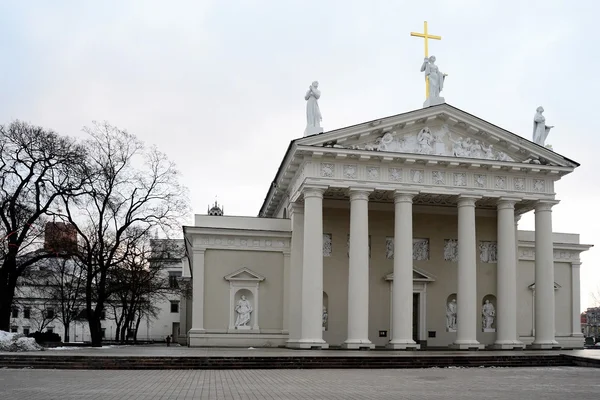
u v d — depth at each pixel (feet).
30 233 188.44
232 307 178.60
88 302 193.57
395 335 161.48
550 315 172.65
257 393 73.92
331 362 117.50
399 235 165.27
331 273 182.70
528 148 175.11
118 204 202.90
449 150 171.83
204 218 183.42
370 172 166.09
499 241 173.47
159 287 255.29
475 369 115.34
